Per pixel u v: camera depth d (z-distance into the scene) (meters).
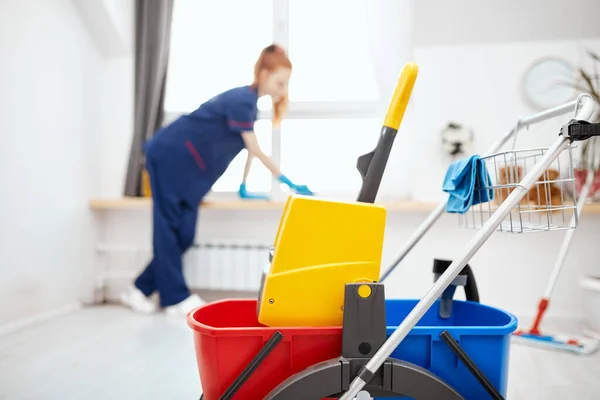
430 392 0.79
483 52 2.12
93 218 2.34
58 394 1.16
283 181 2.09
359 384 0.76
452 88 2.14
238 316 1.08
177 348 1.55
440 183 2.15
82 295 2.24
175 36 2.51
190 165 2.01
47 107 1.99
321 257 0.83
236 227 2.33
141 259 2.39
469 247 0.78
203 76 2.52
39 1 1.93
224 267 2.22
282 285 0.82
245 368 0.80
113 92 2.45
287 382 0.77
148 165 2.02
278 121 2.22
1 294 1.73
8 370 1.33
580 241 2.04
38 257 1.94
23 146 1.85
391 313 1.15
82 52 2.26
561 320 2.00
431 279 2.15
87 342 1.62
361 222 0.85
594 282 1.72
